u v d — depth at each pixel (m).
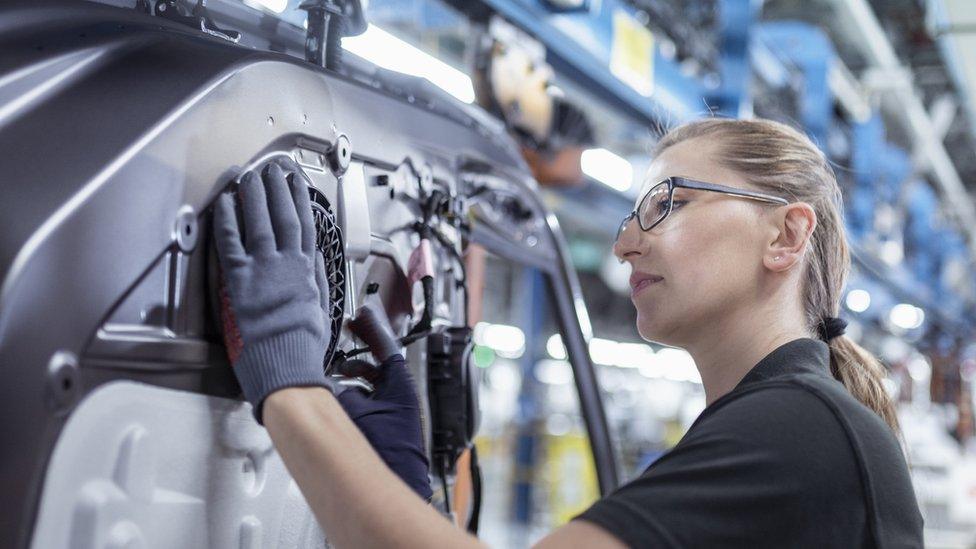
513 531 9.02
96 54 1.11
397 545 1.00
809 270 1.44
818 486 1.09
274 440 1.08
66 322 0.93
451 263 1.83
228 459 1.16
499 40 3.77
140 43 1.18
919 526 1.18
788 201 1.40
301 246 1.19
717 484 1.07
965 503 8.59
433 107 1.90
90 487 0.95
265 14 1.63
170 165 1.08
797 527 1.08
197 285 1.12
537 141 4.07
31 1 1.17
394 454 1.33
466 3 3.71
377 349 1.43
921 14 8.48
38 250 0.92
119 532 0.97
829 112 7.75
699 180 1.40
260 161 1.23
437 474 1.75
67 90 1.05
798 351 1.31
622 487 1.10
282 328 1.11
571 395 12.36
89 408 0.95
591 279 14.18
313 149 1.36
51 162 0.98
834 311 1.49
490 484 9.98
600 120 5.77
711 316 1.39
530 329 9.47
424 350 1.73
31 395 0.90
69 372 0.93
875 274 10.24
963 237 15.24
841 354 1.47
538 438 9.16
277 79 1.28
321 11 1.60
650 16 5.32
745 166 1.40
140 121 1.06
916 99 9.28
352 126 1.47
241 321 1.11
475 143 2.02
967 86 7.73
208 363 1.12
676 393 15.59
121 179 1.01
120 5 1.34
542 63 4.12
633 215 1.48
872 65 8.93
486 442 10.29
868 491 1.11
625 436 10.66
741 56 5.74
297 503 1.30
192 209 1.10
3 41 1.08
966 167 13.03
